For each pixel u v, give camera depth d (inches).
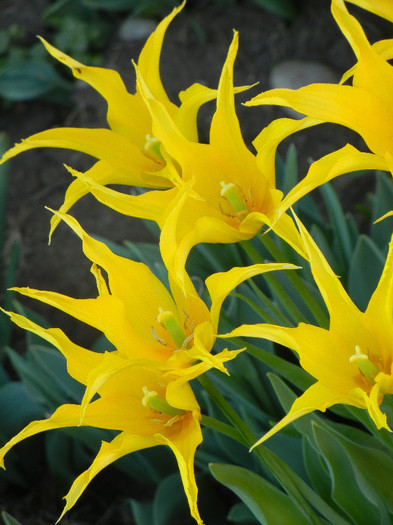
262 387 32.3
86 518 37.1
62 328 45.3
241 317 33.0
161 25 25.8
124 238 49.1
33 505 37.9
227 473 27.5
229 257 35.3
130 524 36.6
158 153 26.1
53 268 48.8
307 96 23.4
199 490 33.5
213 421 24.9
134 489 37.6
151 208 24.5
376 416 21.9
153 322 24.6
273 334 22.9
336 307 23.3
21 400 37.1
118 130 26.7
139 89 24.5
